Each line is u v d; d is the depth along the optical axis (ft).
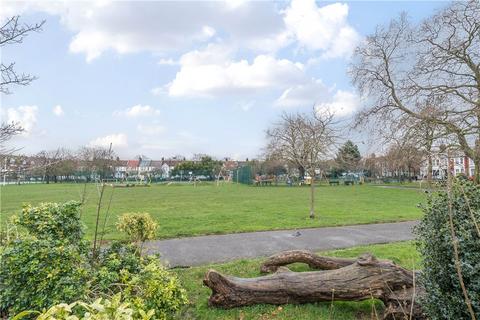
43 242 12.46
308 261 19.70
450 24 53.01
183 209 57.41
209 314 14.87
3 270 11.91
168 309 12.06
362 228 38.22
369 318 14.53
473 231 9.58
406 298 13.53
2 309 11.96
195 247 28.40
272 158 160.15
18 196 89.35
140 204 67.31
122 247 15.53
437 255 10.36
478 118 49.11
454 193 10.34
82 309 10.41
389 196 92.48
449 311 9.91
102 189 15.31
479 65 52.85
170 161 334.24
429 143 48.78
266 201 75.36
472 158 44.83
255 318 14.51
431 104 53.36
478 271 9.33
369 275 14.71
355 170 204.74
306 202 72.59
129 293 11.62
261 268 20.48
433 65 53.98
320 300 15.26
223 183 217.36
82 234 14.97
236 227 37.96
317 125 67.72
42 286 11.50
